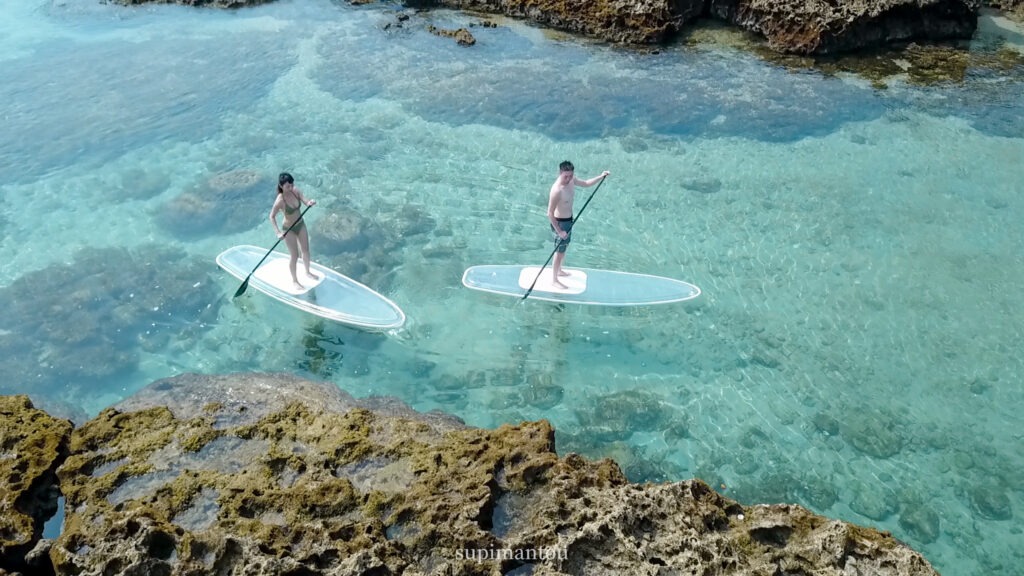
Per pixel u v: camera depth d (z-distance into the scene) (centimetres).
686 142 1429
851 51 1736
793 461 814
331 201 1249
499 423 849
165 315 1000
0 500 655
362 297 1027
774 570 594
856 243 1166
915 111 1523
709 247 1160
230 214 1213
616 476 701
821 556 608
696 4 1859
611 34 1808
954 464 813
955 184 1307
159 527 597
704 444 832
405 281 1073
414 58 1741
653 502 637
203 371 911
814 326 1006
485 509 648
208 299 1030
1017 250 1148
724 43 1797
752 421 863
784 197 1280
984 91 1591
